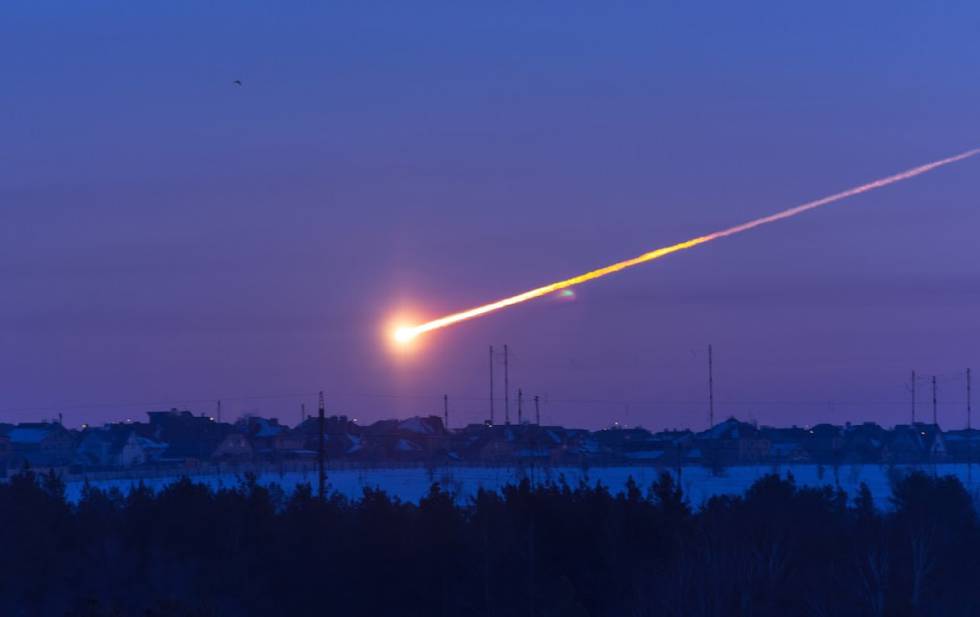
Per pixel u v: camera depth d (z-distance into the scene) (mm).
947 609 51312
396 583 52094
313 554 53656
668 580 49156
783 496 60812
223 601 50125
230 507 56281
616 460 154875
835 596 50906
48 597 49469
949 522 59281
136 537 54219
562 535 53375
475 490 96625
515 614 48969
